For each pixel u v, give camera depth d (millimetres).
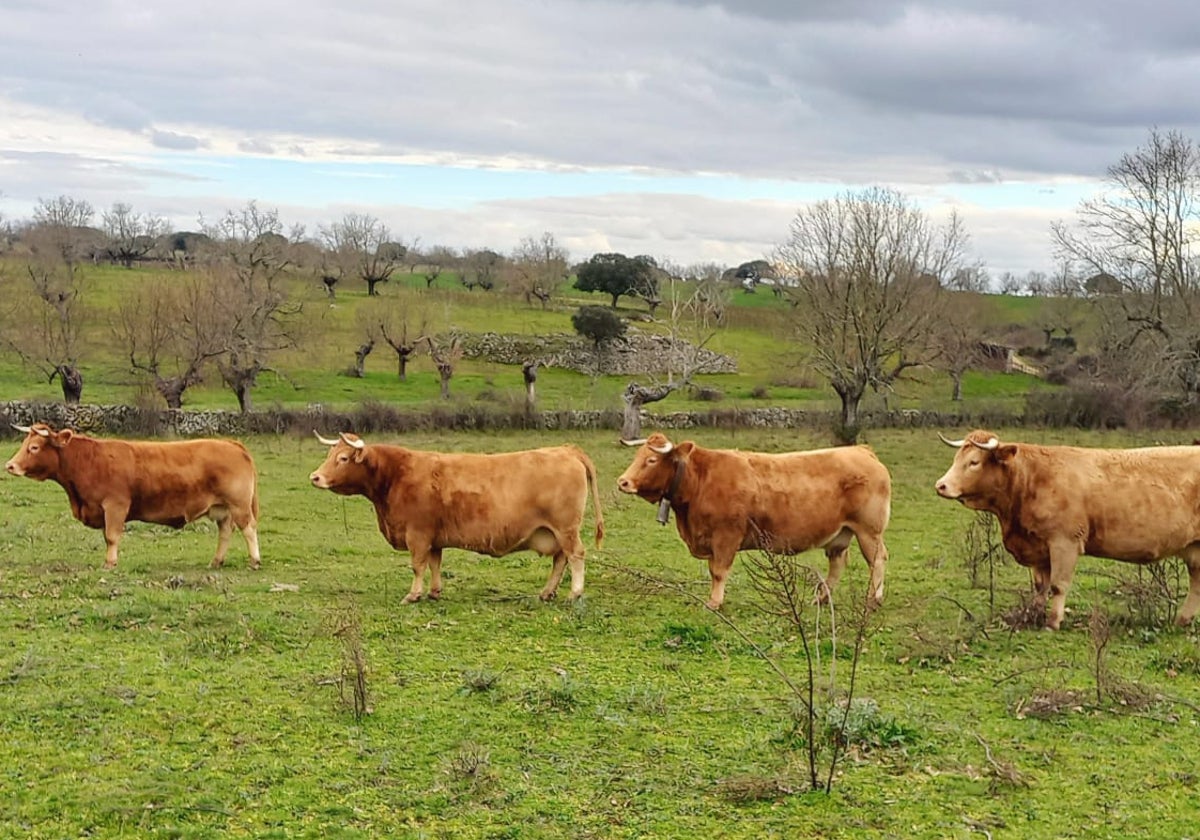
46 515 20359
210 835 7270
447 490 13859
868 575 16797
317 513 22031
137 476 15195
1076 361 68625
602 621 13117
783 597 10703
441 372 55125
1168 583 15516
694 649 11938
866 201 47000
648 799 7973
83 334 50656
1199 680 11258
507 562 17156
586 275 88812
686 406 51656
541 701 9883
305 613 12805
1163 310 46375
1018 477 13297
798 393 59094
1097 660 10586
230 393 51625
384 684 10352
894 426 46688
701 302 69312
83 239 92188
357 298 80625
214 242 78875
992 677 11180
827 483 13875
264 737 8930
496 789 8055
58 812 7527
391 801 7836
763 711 9820
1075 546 13117
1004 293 108312
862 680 10938
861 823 7652
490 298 86312
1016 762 8781
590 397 52969
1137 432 43938
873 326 44438
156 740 8797
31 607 12594
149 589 13695
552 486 13945
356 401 48656
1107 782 8445
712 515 13719
